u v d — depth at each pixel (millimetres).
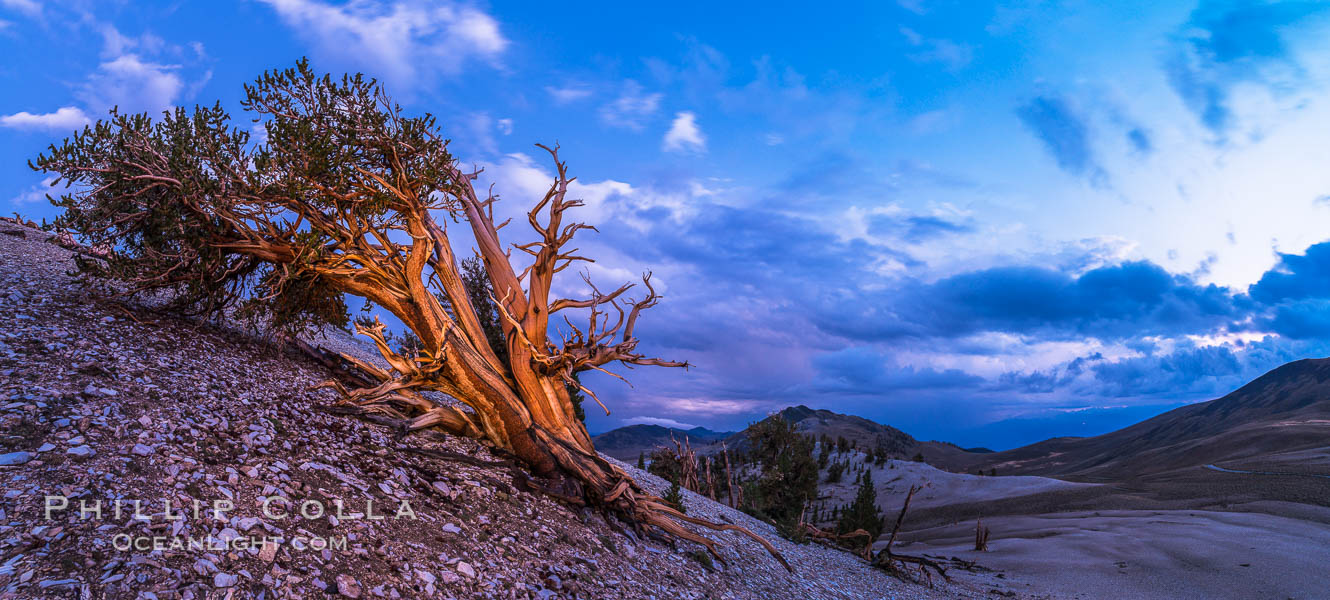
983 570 37969
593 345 15633
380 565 7902
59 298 13906
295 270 14641
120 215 14422
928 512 98312
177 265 14406
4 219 22344
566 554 11047
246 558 6844
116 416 8953
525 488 13812
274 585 6594
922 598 23156
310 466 9875
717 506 29422
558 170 15844
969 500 103500
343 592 6969
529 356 15188
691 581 12930
